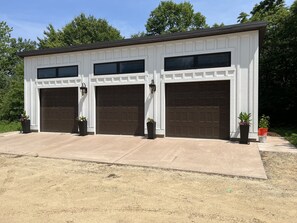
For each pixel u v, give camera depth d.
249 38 9.18
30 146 9.56
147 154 7.81
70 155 7.94
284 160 6.88
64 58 12.53
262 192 4.65
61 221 3.61
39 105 13.30
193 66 10.09
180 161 6.92
